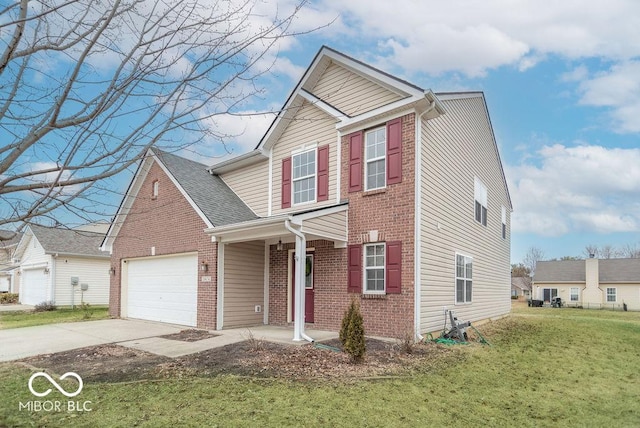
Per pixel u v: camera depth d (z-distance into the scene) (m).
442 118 12.09
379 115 10.65
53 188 2.87
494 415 5.27
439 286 11.13
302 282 9.55
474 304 14.45
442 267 11.41
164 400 5.36
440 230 11.36
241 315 12.20
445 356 8.53
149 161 14.47
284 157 13.22
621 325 16.88
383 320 10.07
